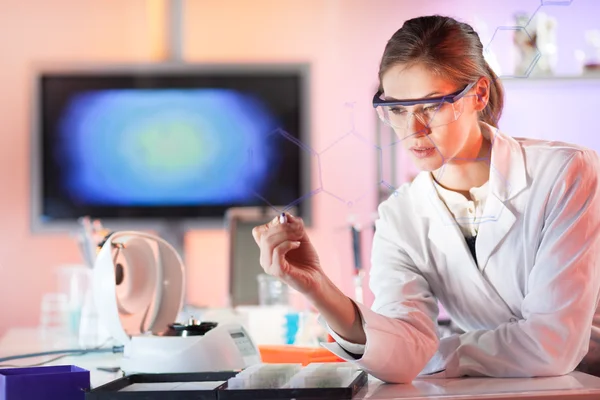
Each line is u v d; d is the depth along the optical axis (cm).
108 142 509
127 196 510
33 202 508
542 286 155
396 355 149
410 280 169
